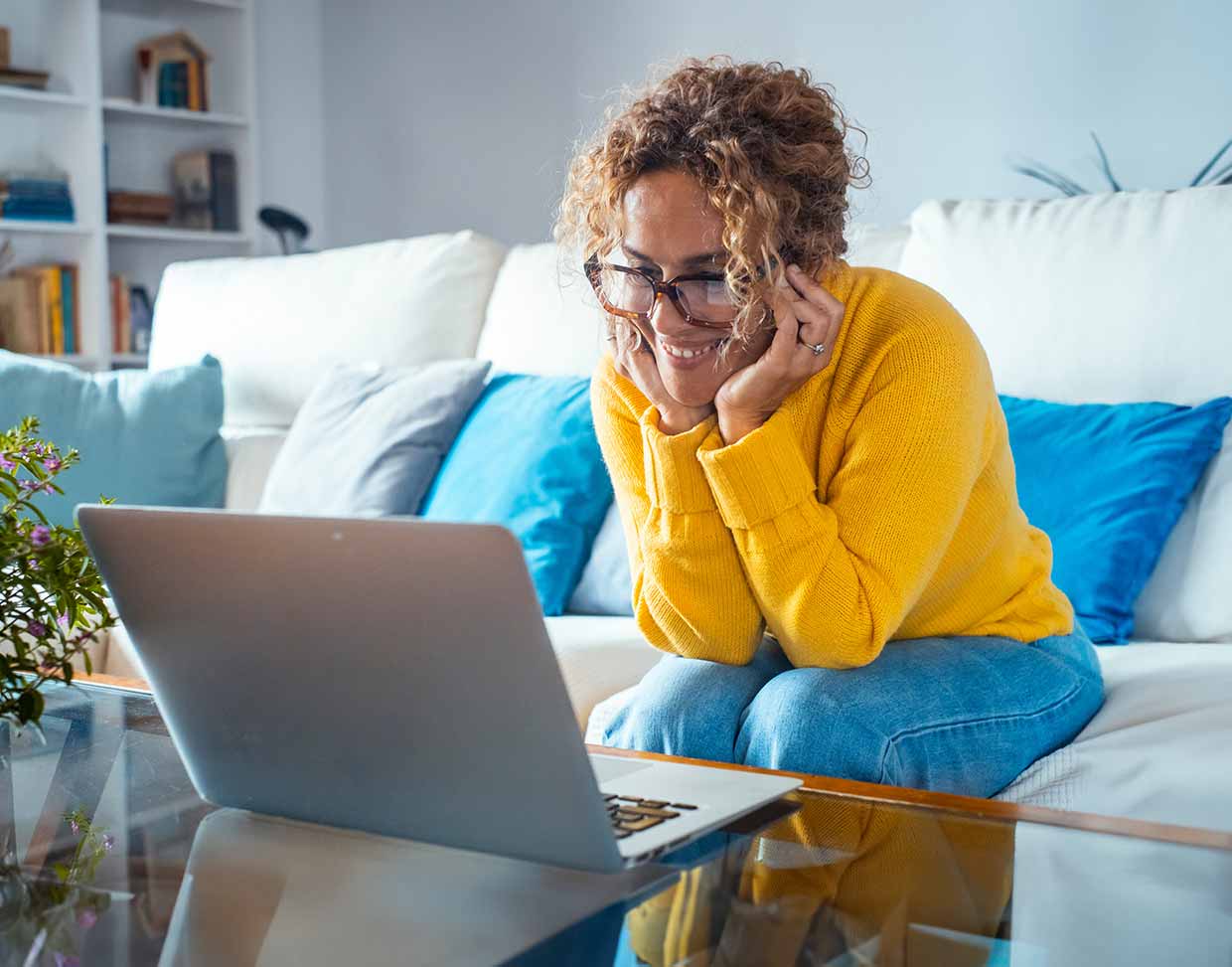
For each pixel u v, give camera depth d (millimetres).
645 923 699
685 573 1310
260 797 896
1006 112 3371
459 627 744
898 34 3531
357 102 4844
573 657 1663
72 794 957
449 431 2346
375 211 4848
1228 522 1678
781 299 1192
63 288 4242
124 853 827
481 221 4543
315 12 4918
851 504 1228
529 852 785
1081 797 1249
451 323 2625
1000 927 684
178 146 4758
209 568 826
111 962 656
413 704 786
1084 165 3260
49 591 1031
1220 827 1178
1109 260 1841
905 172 3559
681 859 798
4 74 4102
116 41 4594
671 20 3980
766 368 1207
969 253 1951
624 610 2041
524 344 2428
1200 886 739
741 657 1339
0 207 4086
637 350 1284
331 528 764
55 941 684
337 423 2467
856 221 3469
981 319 1917
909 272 2012
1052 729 1313
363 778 835
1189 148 3094
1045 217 1925
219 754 899
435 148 4641
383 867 799
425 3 4605
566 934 686
